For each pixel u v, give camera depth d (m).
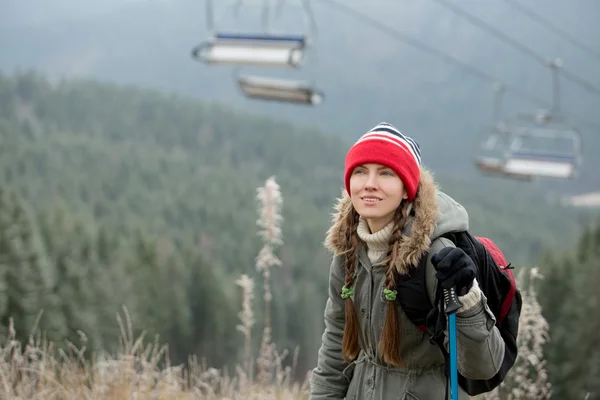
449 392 2.73
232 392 5.02
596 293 25.61
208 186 168.88
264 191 4.77
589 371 19.69
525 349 4.47
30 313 23.58
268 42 11.97
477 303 2.49
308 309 84.44
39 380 4.54
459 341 2.53
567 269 30.94
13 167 157.50
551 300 27.48
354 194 2.69
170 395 4.75
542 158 19.64
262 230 4.81
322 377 3.01
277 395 5.13
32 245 33.41
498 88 19.19
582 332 22.44
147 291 56.56
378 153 2.62
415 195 2.67
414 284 2.59
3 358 4.43
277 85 12.52
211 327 62.72
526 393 4.46
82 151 174.75
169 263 64.75
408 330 2.68
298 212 133.88
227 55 11.95
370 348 2.81
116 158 175.62
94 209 141.00
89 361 5.23
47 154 165.25
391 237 2.64
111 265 55.03
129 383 4.56
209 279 65.75
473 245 2.64
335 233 2.83
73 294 35.03
